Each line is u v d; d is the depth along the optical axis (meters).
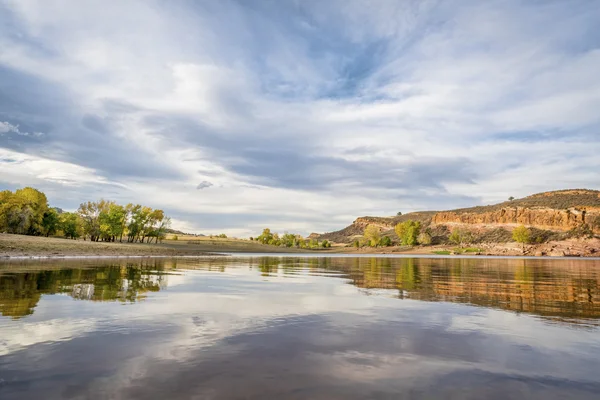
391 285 19.08
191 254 77.44
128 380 5.23
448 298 14.09
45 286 15.33
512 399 4.79
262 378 5.40
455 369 5.94
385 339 7.76
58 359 6.11
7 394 4.68
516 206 192.88
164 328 8.42
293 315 10.28
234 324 9.02
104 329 8.21
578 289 17.47
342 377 5.50
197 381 5.23
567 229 165.38
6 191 79.81
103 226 99.12
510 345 7.38
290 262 51.31
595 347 7.27
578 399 4.81
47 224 89.44
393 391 4.99
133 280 19.09
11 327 8.25
